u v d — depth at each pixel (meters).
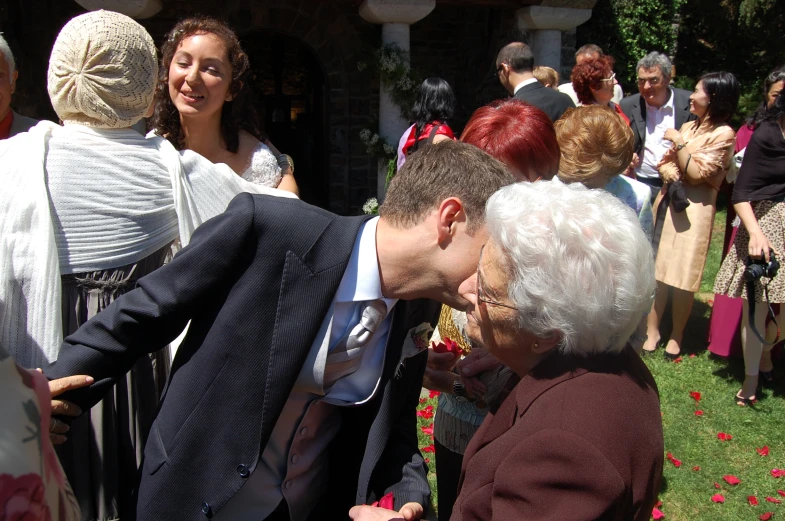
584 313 1.19
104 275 1.68
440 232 1.41
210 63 2.35
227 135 2.57
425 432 3.73
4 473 0.90
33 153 1.60
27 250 1.57
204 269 1.42
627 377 1.26
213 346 1.44
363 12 7.36
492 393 1.94
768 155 4.01
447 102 5.23
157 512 1.48
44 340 1.58
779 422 4.10
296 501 1.67
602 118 2.28
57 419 1.42
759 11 14.16
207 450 1.46
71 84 1.63
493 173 1.45
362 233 1.51
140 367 1.78
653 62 5.19
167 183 1.77
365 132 7.70
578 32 10.05
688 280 4.76
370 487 1.70
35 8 7.60
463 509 1.32
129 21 1.69
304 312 1.43
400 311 1.60
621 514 1.12
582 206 1.25
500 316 1.29
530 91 4.79
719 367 4.84
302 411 1.60
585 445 1.12
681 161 4.67
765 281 4.06
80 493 1.69
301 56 9.62
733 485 3.50
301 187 9.88
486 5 7.74
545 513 1.11
